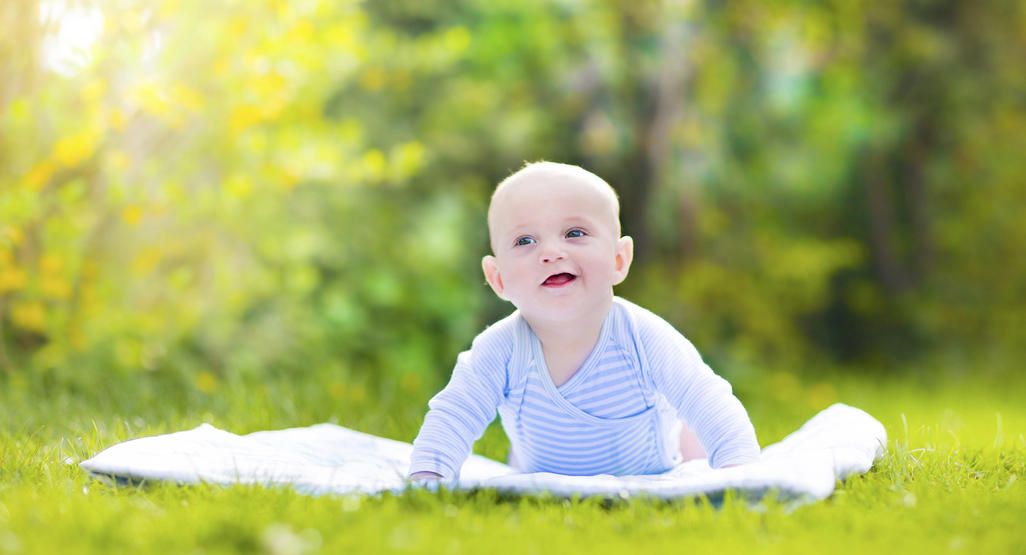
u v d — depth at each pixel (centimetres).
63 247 493
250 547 192
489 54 800
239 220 612
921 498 240
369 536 196
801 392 805
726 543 195
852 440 291
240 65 524
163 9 479
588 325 286
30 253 511
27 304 515
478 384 293
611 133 829
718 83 895
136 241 568
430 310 766
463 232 803
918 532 207
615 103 842
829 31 945
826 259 1038
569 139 862
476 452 374
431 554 186
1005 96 1050
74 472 267
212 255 611
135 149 541
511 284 282
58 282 486
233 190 532
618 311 292
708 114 895
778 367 991
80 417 391
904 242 1117
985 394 791
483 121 822
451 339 769
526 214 278
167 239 564
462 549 188
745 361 897
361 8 796
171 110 482
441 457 281
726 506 221
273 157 550
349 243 750
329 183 725
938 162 1085
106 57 468
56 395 464
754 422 489
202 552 185
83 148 465
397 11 806
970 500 235
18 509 216
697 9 852
